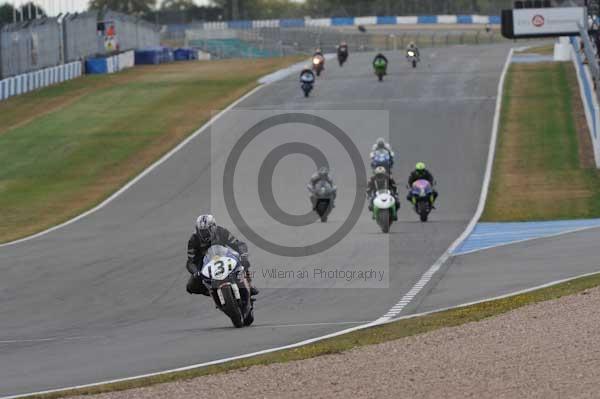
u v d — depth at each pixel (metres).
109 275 69.50
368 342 41.97
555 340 39.38
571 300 47.88
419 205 95.81
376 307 53.00
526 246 75.12
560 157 137.25
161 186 131.50
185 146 159.00
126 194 127.38
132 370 39.66
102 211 116.12
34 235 99.69
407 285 59.91
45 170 148.00
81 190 132.12
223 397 33.88
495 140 151.25
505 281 58.47
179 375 37.47
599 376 33.78
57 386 37.47
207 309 55.66
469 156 141.12
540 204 106.81
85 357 43.28
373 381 34.97
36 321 54.41
